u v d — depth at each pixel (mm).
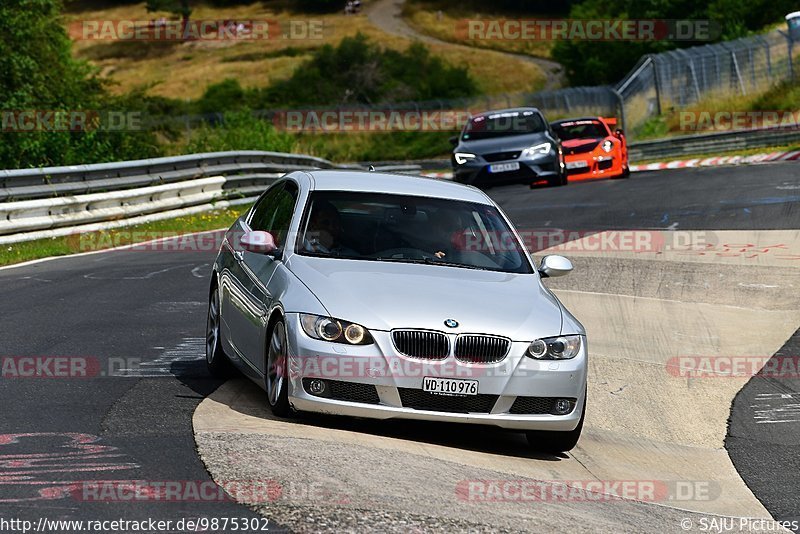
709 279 49219
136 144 114688
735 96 186000
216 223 77125
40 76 115375
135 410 24312
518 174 88500
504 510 19109
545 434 24984
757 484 25281
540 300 25672
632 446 27953
